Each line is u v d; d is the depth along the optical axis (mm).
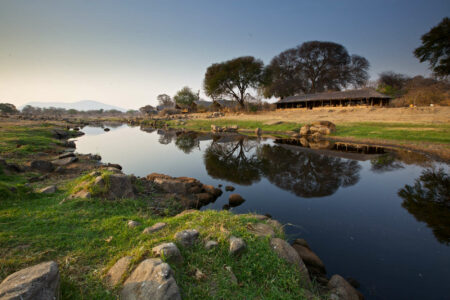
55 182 7422
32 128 22844
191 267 2881
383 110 32094
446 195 7688
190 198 7438
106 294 2477
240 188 9016
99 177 6152
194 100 69875
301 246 4605
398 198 7641
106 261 3113
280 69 57625
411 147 15500
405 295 3576
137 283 2439
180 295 2359
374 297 3537
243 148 18625
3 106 76062
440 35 24609
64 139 23984
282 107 51312
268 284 2869
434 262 4352
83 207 5066
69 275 2773
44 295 2078
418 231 5516
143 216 5219
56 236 3643
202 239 3449
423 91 36188
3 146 12672
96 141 22875
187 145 20625
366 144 18203
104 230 4051
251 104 56594
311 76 57188
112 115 107500
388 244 5004
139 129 39281
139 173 11125
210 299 2496
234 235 3596
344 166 11992
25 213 4414
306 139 22734
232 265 3061
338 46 51969
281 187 9086
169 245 2928
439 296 3539
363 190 8523
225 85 52062
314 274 3857
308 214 6621
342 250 4809
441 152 13391
